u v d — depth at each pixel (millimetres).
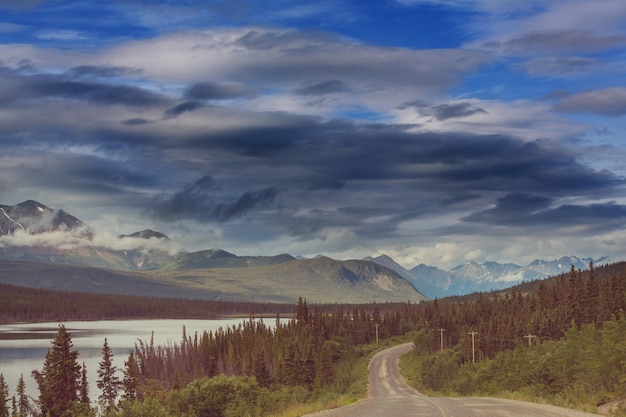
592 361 54719
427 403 45500
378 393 104438
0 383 92438
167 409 46594
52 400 86812
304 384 118125
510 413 34250
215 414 50094
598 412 36625
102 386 104438
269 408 51000
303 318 188125
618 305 126812
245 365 136125
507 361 80562
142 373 134875
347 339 191875
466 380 91062
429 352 168250
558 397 48656
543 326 134875
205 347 171250
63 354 89125
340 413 36250
